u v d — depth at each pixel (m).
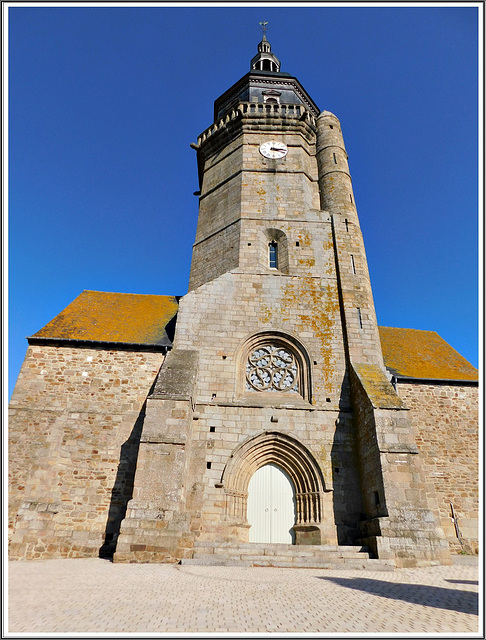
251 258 18.16
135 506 11.25
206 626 4.97
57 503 13.98
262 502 13.88
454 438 16.95
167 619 5.27
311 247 18.69
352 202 20.38
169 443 12.14
